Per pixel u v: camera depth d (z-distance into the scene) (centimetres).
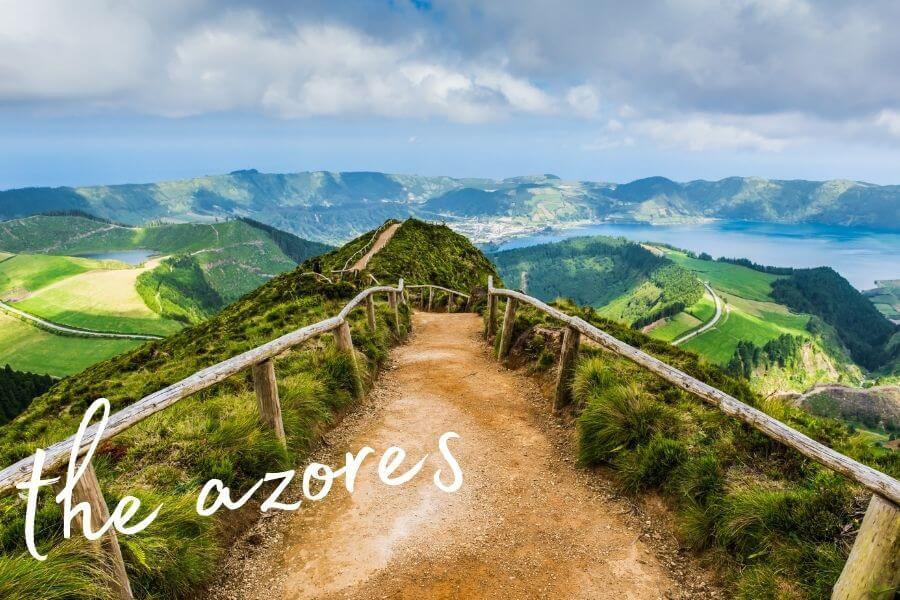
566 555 475
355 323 1202
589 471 616
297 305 1631
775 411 764
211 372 488
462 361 1157
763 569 395
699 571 448
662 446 546
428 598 424
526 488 593
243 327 1529
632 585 436
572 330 760
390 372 1080
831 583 361
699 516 470
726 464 520
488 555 476
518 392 916
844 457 364
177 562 412
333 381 812
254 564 470
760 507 434
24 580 330
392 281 3083
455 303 2759
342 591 435
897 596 310
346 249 5719
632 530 507
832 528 401
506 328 1120
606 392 651
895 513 306
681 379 541
